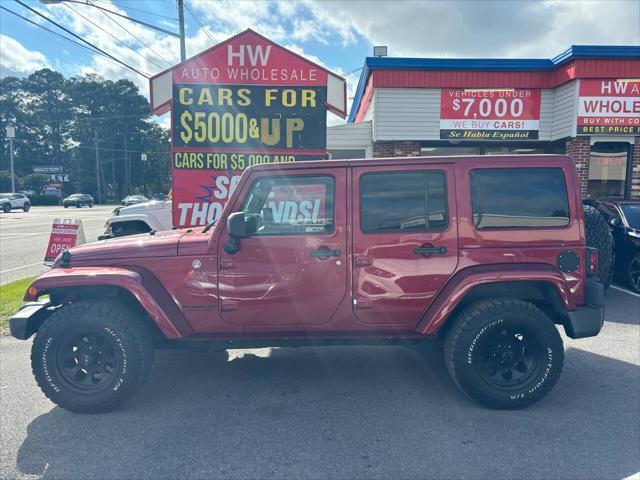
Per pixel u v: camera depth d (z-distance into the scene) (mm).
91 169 80812
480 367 3621
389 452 3043
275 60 7688
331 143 12898
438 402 3793
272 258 3672
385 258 3674
